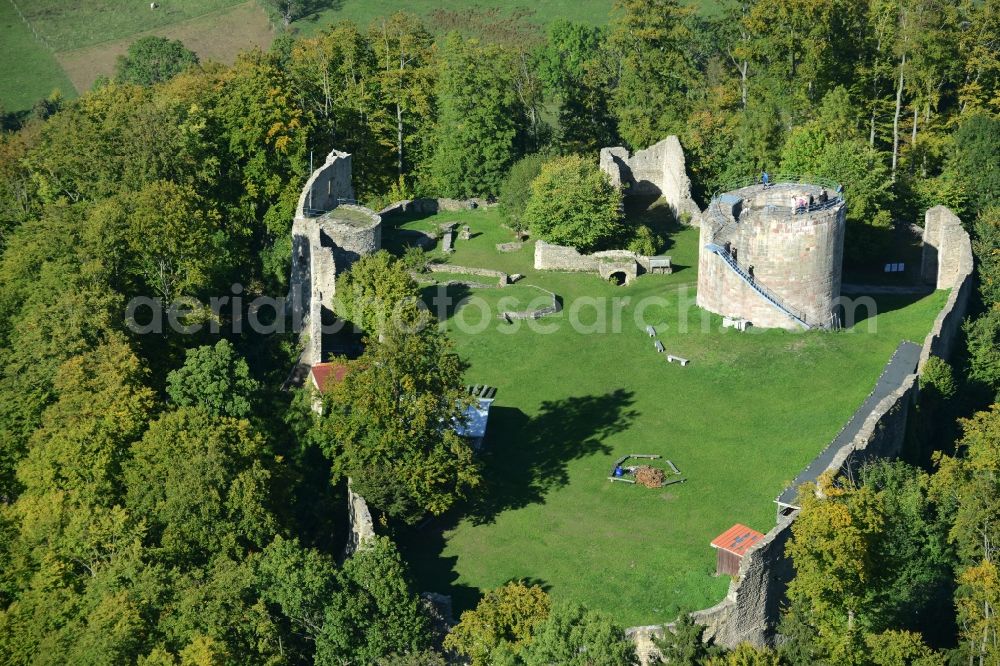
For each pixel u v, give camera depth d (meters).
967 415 149.25
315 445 141.88
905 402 139.62
